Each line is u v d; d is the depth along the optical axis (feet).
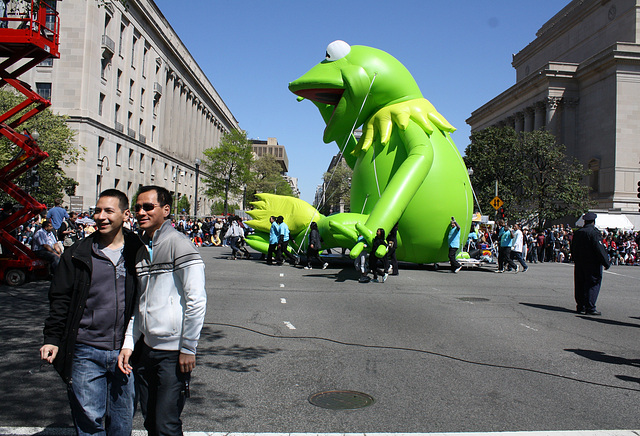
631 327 28.17
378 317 28.86
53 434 12.71
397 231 52.26
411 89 53.01
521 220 139.44
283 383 17.07
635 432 13.58
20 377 17.10
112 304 10.64
